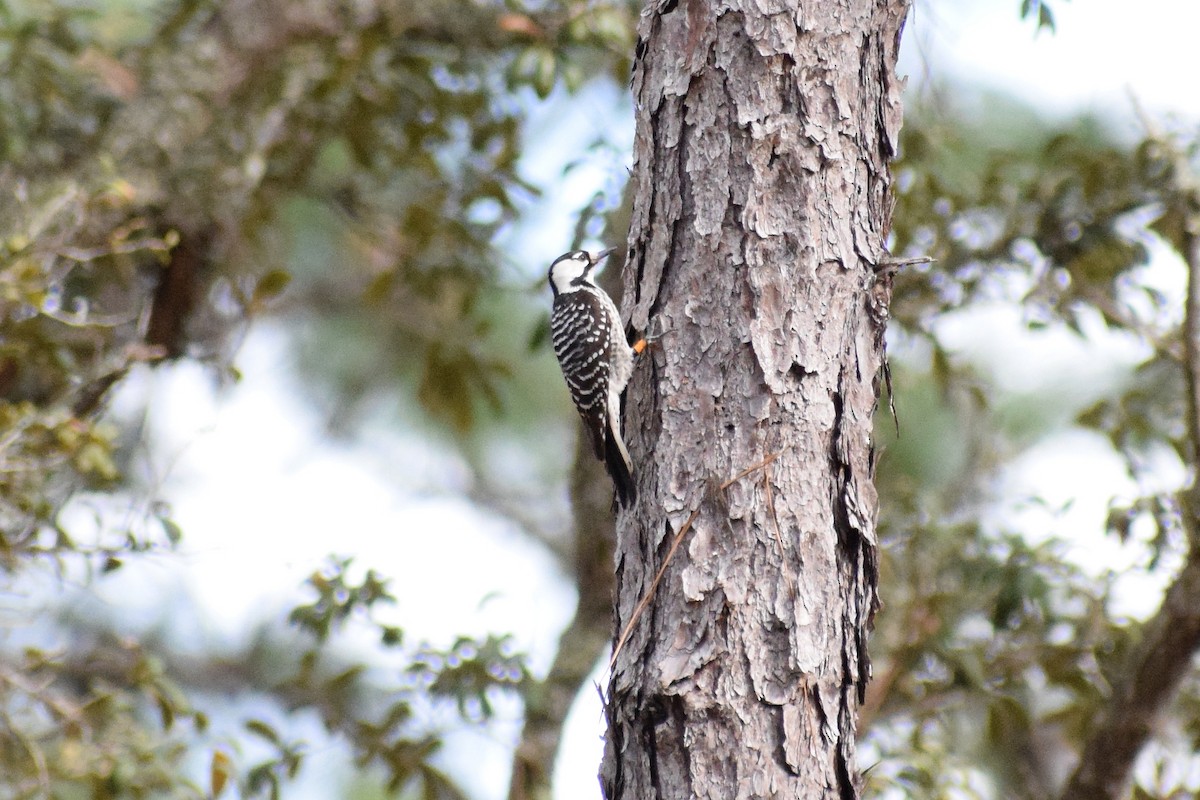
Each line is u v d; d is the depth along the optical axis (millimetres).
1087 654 11570
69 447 9836
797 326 7738
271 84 14961
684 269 7988
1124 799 11312
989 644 11883
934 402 15398
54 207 10539
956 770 11016
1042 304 12766
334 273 19656
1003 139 14766
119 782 10352
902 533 12297
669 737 7148
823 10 8102
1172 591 10992
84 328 11836
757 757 7055
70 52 13906
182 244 14148
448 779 11594
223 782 10836
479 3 14805
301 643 18531
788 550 7402
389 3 14852
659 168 8219
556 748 12609
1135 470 12125
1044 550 11805
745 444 7609
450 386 15953
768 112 8000
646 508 7793
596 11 13484
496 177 14969
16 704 10852
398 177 16109
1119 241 12477
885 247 8172
